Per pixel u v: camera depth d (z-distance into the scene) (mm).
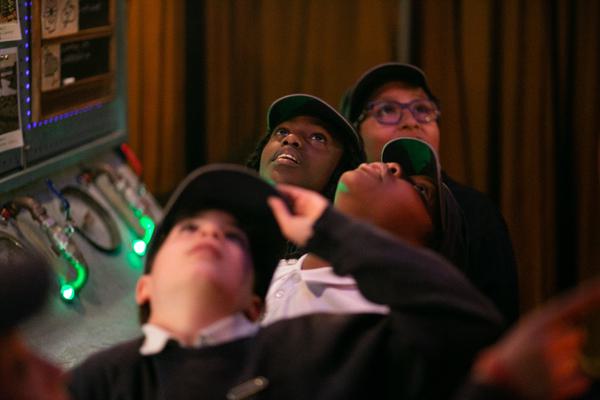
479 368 1467
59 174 3818
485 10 5391
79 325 3299
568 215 5508
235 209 1952
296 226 1865
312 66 5617
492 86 5469
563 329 1444
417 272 1812
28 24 3395
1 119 3264
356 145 3252
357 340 1862
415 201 2482
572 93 5430
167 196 5797
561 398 1450
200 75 5715
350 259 1832
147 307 1947
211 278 1806
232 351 1812
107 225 3867
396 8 5488
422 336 1778
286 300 2512
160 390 1789
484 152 5477
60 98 3705
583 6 5355
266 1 5602
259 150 3361
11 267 1463
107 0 4082
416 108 3953
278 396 1799
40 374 1457
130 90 5715
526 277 5504
